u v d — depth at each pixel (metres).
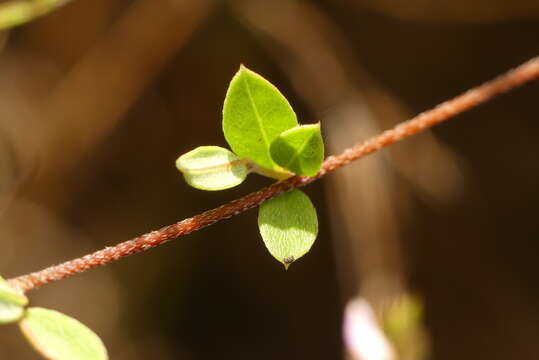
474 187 0.37
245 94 0.16
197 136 0.36
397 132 0.17
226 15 0.34
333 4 0.35
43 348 0.15
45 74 0.34
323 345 0.37
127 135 0.36
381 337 0.23
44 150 0.34
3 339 0.34
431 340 0.37
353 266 0.30
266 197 0.16
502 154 0.37
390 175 0.32
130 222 0.36
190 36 0.34
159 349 0.36
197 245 0.37
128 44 0.33
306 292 0.37
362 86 0.33
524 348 0.36
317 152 0.16
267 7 0.33
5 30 0.31
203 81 0.35
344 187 0.31
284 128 0.16
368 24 0.36
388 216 0.31
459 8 0.34
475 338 0.37
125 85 0.34
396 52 0.36
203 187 0.16
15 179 0.33
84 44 0.34
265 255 0.37
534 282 0.37
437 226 0.37
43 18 0.34
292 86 0.35
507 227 0.37
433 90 0.37
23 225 0.34
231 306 0.38
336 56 0.33
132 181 0.36
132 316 0.36
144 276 0.37
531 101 0.37
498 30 0.36
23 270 0.34
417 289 0.36
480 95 0.19
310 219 0.16
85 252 0.35
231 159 0.16
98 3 0.33
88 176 0.35
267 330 0.37
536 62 0.20
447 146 0.37
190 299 0.37
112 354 0.35
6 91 0.33
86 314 0.35
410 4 0.34
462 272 0.37
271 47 0.33
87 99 0.34
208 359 0.37
